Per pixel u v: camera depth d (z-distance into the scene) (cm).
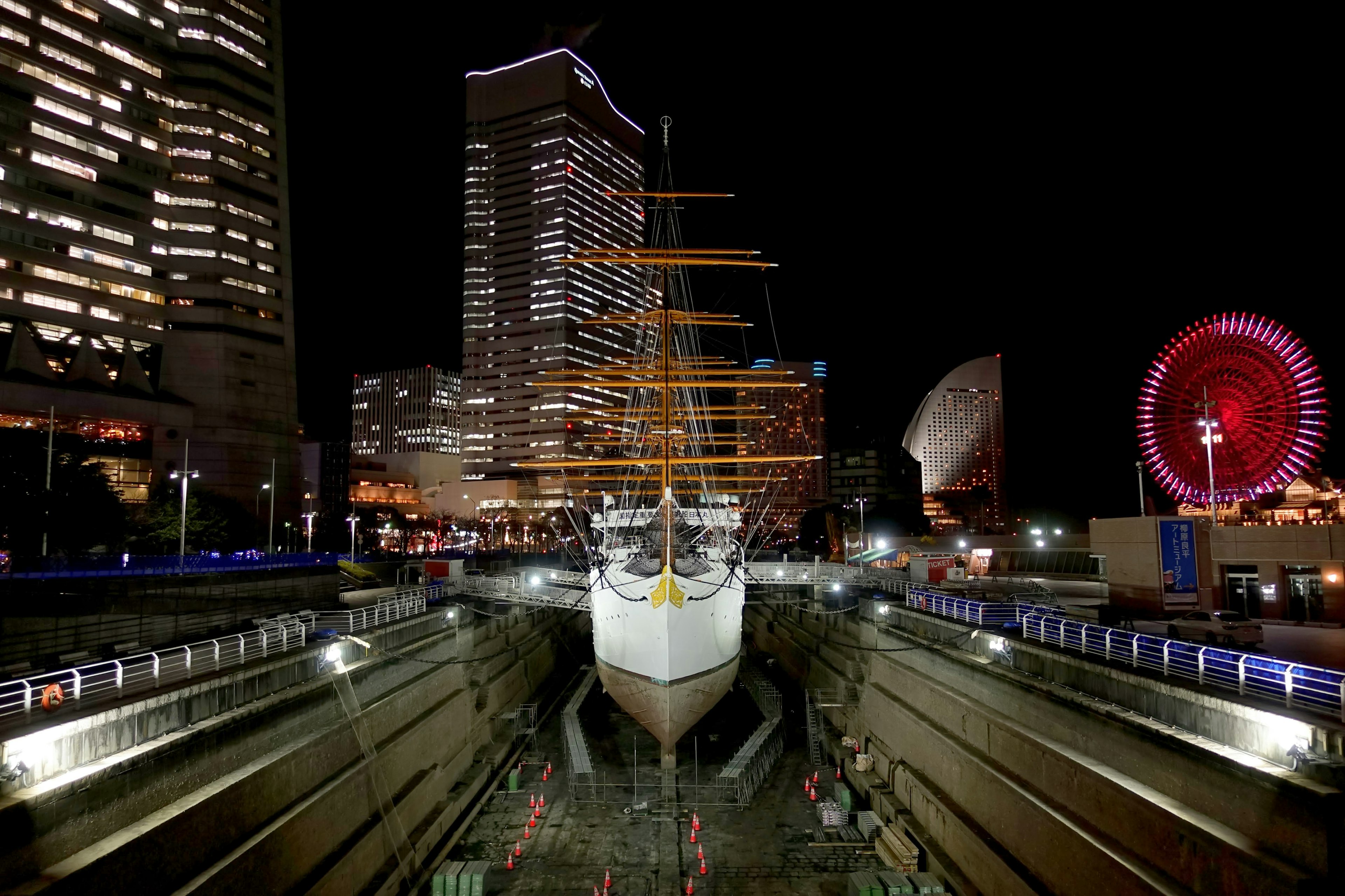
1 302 9638
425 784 3011
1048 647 2594
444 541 17388
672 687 3741
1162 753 1892
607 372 5306
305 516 12681
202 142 11694
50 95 10250
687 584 3828
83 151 10550
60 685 1748
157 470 10919
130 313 10919
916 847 2762
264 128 12431
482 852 2978
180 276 11400
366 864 2453
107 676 2048
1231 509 7481
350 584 7075
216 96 11831
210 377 11350
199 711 2009
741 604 4628
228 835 1928
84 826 1577
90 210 10556
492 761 3775
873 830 3066
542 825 3222
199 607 4588
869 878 2512
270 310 12169
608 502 6072
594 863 2869
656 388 6188
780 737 4294
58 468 5875
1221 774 1703
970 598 4531
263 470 11731
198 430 11212
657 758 4188
